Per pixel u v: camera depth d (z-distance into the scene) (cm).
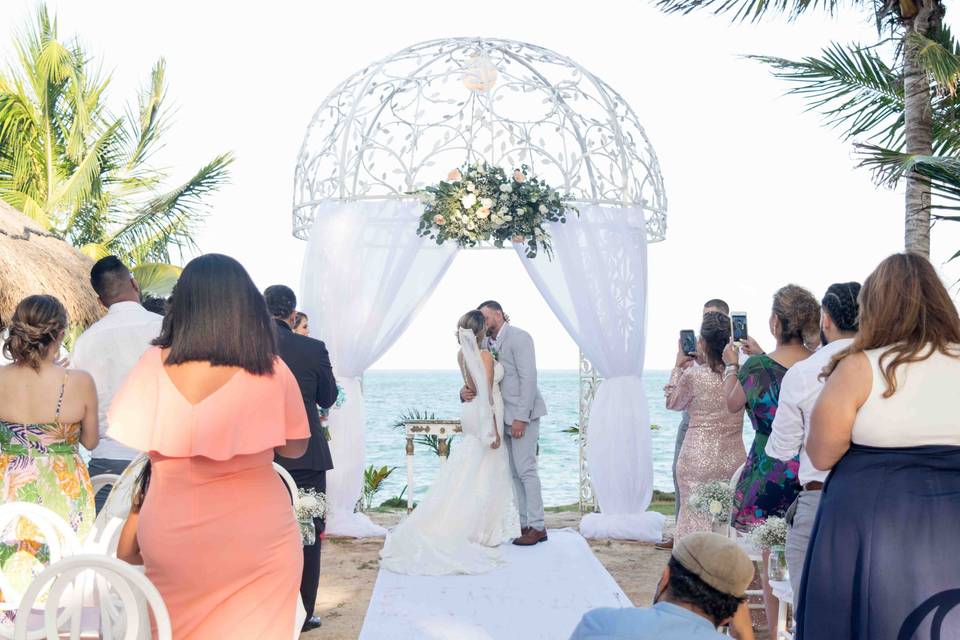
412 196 692
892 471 239
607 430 730
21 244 602
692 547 216
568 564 614
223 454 246
